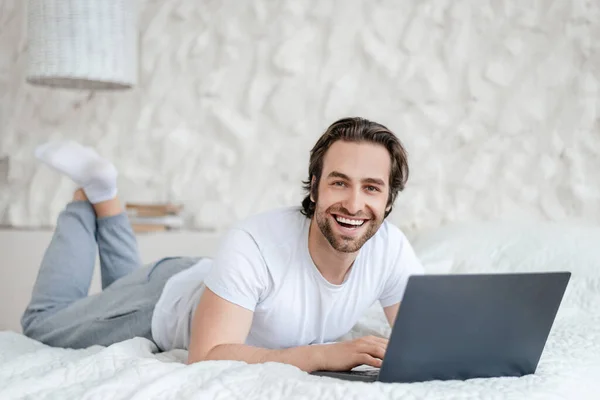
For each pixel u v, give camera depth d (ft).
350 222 4.34
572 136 8.85
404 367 3.86
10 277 9.72
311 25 9.54
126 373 3.97
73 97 10.16
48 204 10.22
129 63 9.07
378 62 9.32
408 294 3.59
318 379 3.87
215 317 4.51
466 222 8.36
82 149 6.89
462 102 9.14
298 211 4.84
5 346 5.42
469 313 3.81
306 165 9.53
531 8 8.97
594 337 5.14
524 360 4.19
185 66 9.89
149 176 9.95
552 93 8.92
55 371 4.16
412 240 8.33
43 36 8.76
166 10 9.93
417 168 9.21
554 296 4.05
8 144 10.30
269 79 9.66
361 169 4.28
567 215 8.84
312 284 4.75
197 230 9.79
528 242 7.50
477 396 3.70
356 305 4.96
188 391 3.76
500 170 9.04
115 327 5.90
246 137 9.69
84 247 6.83
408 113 9.27
